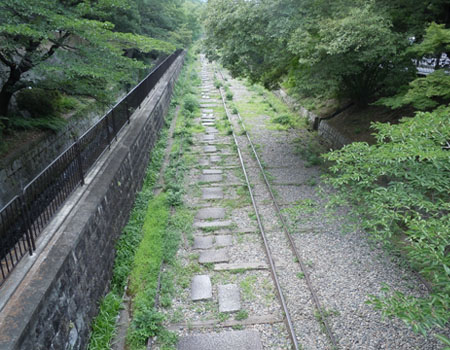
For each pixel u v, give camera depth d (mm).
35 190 5520
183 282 7188
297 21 10305
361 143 6020
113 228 7887
